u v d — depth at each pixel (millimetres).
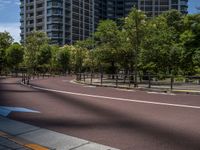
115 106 15055
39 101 17250
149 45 37531
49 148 7578
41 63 93438
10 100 17734
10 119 11383
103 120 11234
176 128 9812
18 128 9727
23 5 163875
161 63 40750
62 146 7746
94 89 27859
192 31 45625
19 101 17234
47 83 39625
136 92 24172
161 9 159750
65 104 15883
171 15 58531
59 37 153125
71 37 159000
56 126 10164
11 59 87062
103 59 44438
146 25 35125
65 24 155875
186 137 8656
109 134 9031
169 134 9016
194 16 46969
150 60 39281
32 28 159750
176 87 27734
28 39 61281
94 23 177125
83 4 168250
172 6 160000
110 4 181500
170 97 19703
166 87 27688
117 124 10492
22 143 7961
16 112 13086
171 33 45906
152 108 14305
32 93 22734
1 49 87812
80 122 10867
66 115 12352
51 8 152500
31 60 61312
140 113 12797
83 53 81750
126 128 9852
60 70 106812
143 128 9844
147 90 26438
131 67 41906
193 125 10258
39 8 157625
